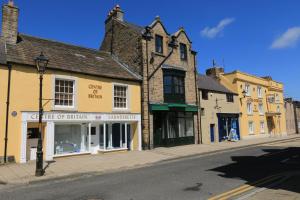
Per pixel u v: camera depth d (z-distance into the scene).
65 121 16.50
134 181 9.83
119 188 8.78
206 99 27.97
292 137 36.72
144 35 21.72
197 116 25.44
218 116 29.33
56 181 10.65
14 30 16.78
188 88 24.84
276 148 21.53
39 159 11.34
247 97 35.09
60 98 16.58
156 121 22.05
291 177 9.89
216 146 22.92
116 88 19.72
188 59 25.31
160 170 12.15
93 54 21.73
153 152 18.98
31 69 15.45
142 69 21.28
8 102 14.41
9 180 10.47
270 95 39.50
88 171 12.23
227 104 31.11
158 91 22.09
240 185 8.88
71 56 18.98
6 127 14.20
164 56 23.03
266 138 34.88
